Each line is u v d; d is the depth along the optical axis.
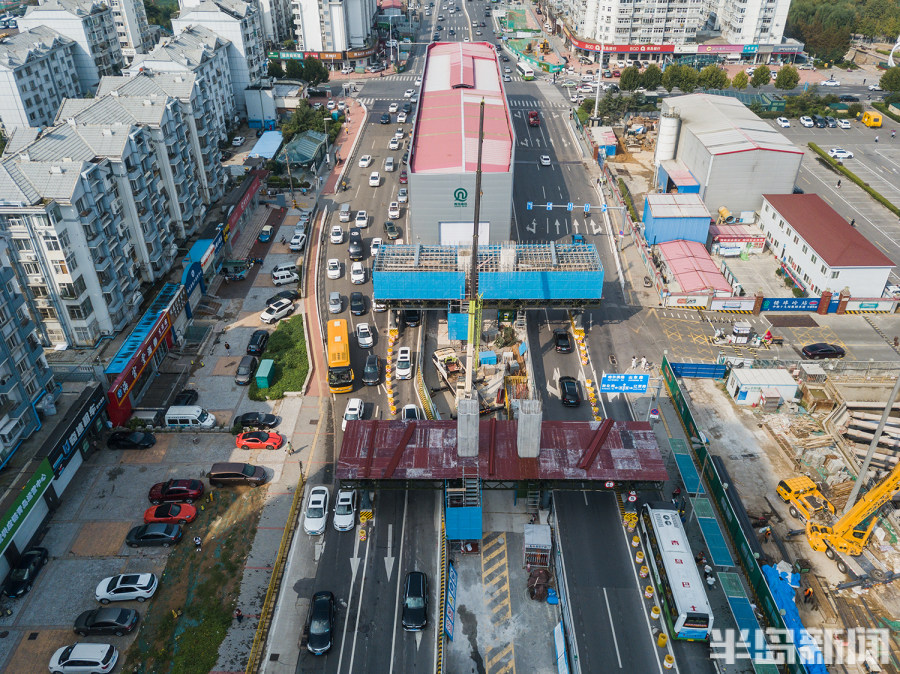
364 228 121.12
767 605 56.38
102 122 89.94
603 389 70.31
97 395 73.25
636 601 59.19
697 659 54.53
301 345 91.12
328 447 75.19
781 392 81.00
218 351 90.56
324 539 64.75
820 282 100.69
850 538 61.59
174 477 71.12
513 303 89.38
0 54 144.75
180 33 151.62
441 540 64.25
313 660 54.28
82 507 67.56
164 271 95.56
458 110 128.50
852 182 142.62
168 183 99.25
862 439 77.19
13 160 76.06
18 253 73.50
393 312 98.25
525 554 62.22
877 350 91.56
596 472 64.25
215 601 58.78
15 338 64.69
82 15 166.38
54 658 52.94
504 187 101.25
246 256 112.31
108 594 58.03
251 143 158.38
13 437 64.25
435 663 54.03
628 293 104.00
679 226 111.06
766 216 117.12
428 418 78.19
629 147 154.88
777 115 176.75
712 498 68.56
